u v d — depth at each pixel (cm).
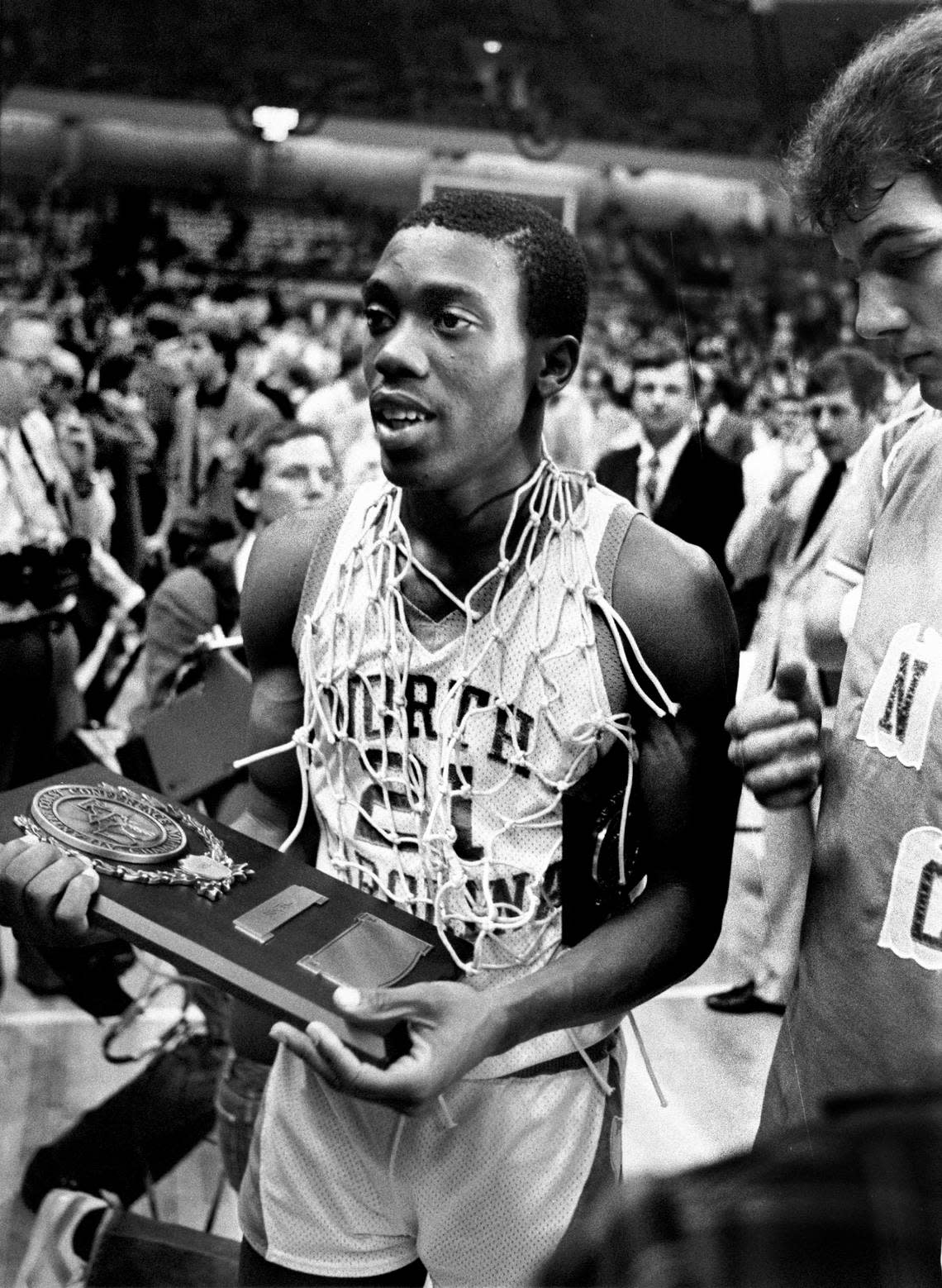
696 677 83
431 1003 72
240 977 73
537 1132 87
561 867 85
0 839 78
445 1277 90
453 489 81
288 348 297
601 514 84
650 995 84
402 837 88
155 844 80
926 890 76
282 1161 92
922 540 79
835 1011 82
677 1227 27
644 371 174
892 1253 26
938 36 68
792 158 77
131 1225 125
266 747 95
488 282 76
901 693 78
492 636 83
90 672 197
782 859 94
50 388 240
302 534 92
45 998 188
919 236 68
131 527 208
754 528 102
